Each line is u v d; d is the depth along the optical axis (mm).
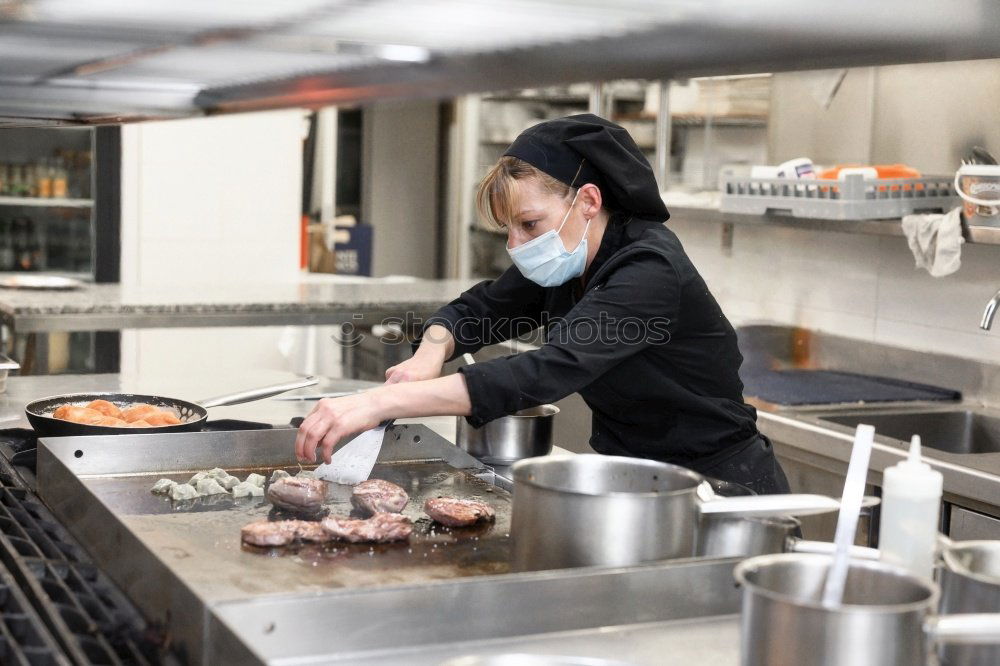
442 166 7719
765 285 4027
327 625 1158
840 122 3711
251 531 1515
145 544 1319
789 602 976
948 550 1204
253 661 1021
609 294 1811
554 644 1225
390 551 1529
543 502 1371
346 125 7598
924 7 1015
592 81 1647
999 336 3115
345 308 4219
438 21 1318
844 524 1167
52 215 5184
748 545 1444
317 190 6406
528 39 1396
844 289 3664
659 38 1237
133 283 5176
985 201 2779
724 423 2053
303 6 1246
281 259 5461
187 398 2676
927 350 3354
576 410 3789
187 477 1887
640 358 1965
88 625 1163
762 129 4516
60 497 1698
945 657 1080
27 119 2775
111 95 2482
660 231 1945
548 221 1901
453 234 6996
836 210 3092
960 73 3215
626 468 1554
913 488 1230
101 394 2314
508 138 6578
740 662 1043
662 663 1185
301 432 1714
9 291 4234
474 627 1215
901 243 3426
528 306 2361
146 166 5133
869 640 955
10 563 1331
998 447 3010
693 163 5023
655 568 1289
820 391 3260
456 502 1695
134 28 1438
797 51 1208
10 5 1251
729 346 2041
